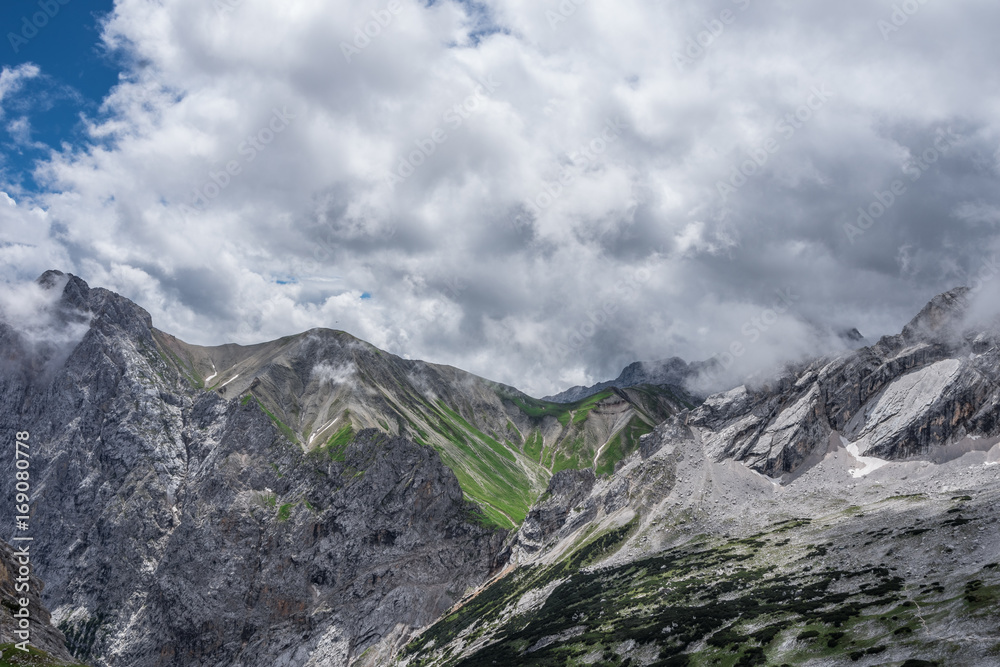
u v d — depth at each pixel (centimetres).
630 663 15312
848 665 11325
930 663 10119
